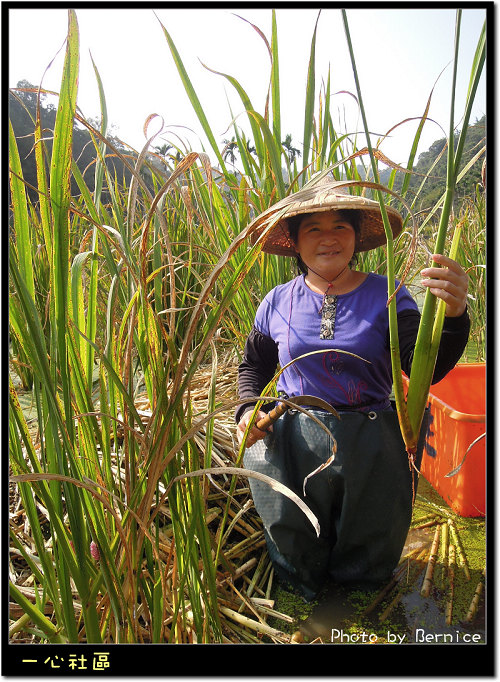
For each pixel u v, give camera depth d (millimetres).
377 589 1349
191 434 824
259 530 1548
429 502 1769
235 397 2213
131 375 901
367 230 1508
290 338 1333
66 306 781
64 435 770
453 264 996
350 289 1344
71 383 902
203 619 1101
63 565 854
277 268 1914
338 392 1268
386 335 1275
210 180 886
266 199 1812
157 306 921
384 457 1246
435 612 1265
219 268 770
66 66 702
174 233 2631
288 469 1306
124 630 899
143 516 863
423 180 1728
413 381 1059
